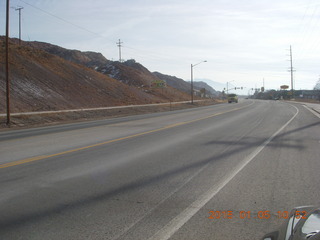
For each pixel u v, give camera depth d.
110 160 9.40
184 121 23.81
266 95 180.88
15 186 6.72
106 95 57.28
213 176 7.57
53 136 15.77
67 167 8.48
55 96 43.03
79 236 4.34
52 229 4.57
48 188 6.57
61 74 52.88
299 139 13.83
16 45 54.59
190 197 5.99
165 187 6.65
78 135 15.93
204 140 13.55
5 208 5.42
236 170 8.17
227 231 4.48
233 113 34.06
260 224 4.71
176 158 9.70
